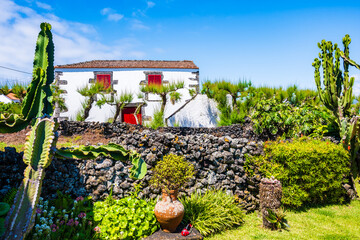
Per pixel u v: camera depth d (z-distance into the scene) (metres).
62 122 10.91
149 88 14.09
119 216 4.30
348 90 7.88
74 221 4.12
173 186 4.43
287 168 6.13
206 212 4.93
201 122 14.95
